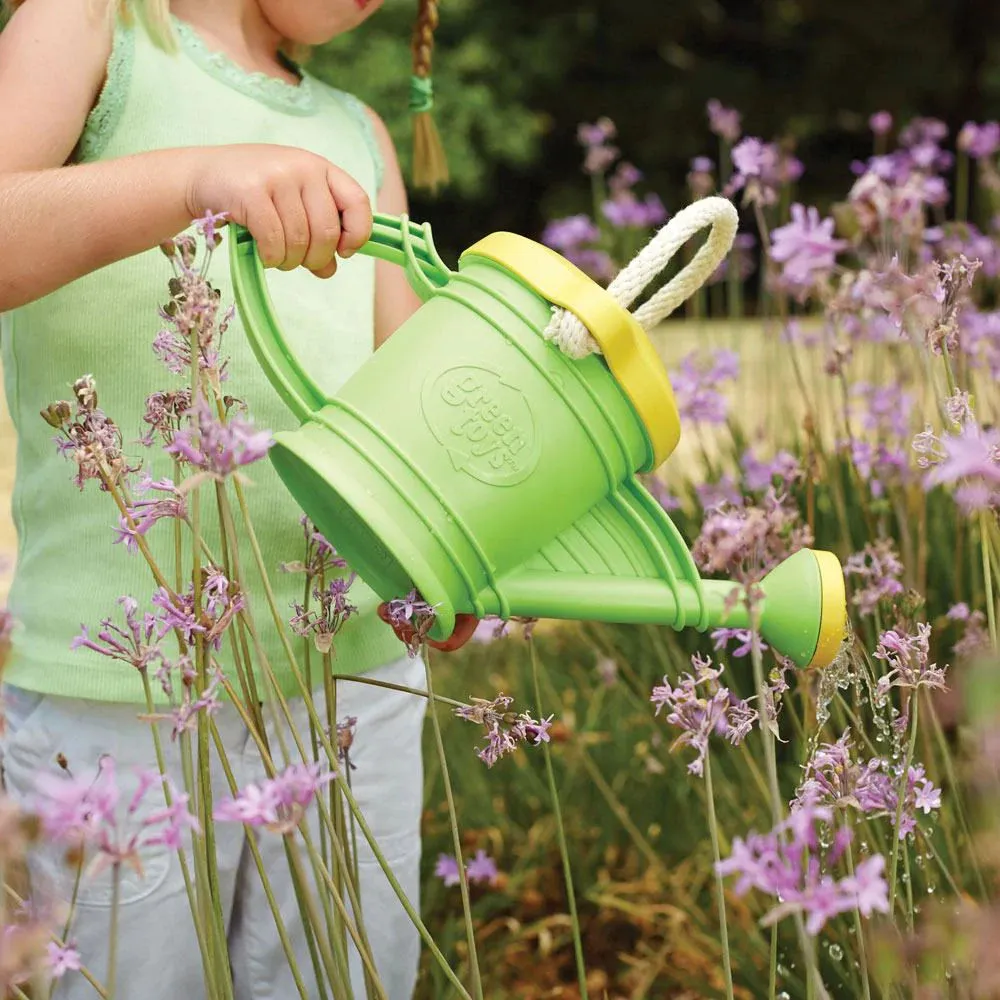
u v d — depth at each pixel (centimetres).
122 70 122
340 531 100
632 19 912
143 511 90
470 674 234
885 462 170
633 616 97
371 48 733
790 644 96
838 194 902
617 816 190
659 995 166
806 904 68
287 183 99
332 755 94
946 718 135
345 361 131
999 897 89
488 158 833
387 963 135
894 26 912
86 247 103
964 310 169
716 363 205
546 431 95
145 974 118
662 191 904
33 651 121
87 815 70
